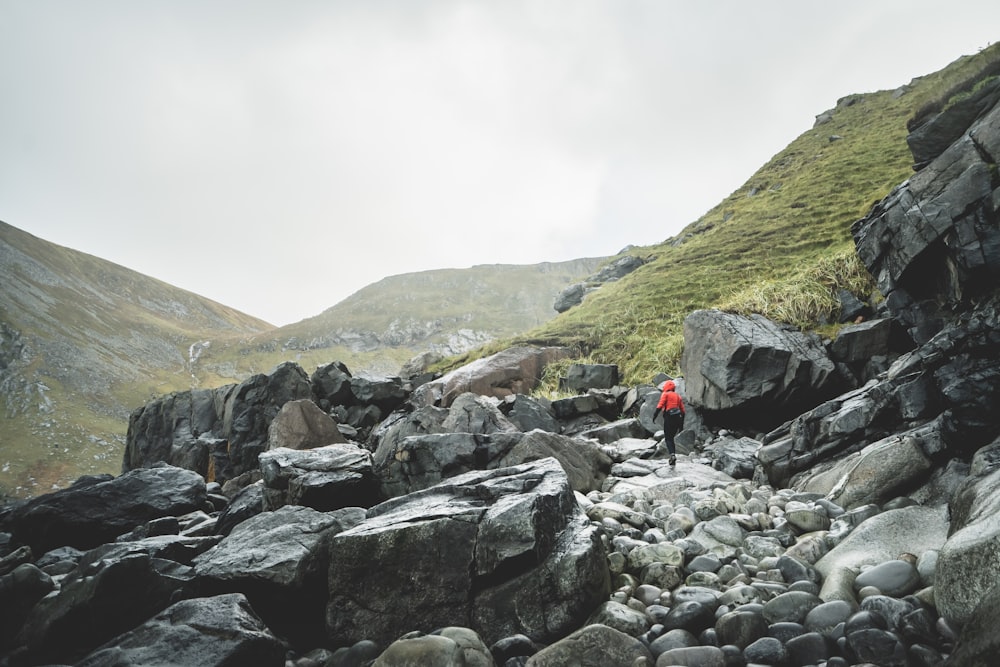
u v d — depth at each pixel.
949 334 7.48
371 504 9.22
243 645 4.43
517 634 4.93
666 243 49.75
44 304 192.38
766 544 5.89
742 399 11.87
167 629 4.61
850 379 11.52
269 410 21.53
